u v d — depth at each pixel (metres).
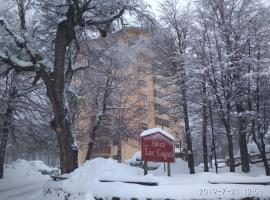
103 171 13.64
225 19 24.81
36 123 31.95
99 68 29.09
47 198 14.36
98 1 19.70
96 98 34.00
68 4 19.78
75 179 13.88
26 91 28.19
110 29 22.17
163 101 33.75
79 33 22.30
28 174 34.16
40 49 21.28
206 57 24.88
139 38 27.94
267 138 31.67
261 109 25.22
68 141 18.55
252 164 27.91
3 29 20.02
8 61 19.47
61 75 18.97
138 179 11.79
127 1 19.80
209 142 43.41
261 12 25.16
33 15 22.05
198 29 25.86
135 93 38.50
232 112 23.42
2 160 29.80
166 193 10.80
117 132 36.44
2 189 25.02
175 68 28.27
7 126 29.64
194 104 28.92
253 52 24.22
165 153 13.41
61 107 18.70
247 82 23.94
